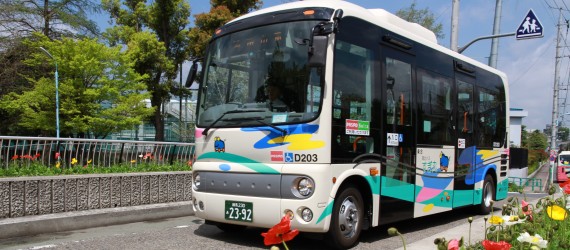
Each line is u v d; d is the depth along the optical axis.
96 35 29.89
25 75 26.06
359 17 6.36
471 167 9.23
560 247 4.08
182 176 9.40
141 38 28.06
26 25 27.83
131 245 6.05
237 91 6.21
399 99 6.98
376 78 6.50
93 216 7.35
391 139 6.70
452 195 8.45
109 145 9.15
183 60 31.34
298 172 5.41
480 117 9.75
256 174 5.73
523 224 4.37
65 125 23.14
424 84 7.71
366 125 6.19
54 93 22.86
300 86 5.63
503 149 10.89
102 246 5.95
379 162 6.39
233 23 6.73
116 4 31.25
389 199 6.59
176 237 6.64
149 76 27.72
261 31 6.22
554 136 35.69
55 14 28.50
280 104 5.72
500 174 10.71
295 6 6.21
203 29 28.34
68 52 22.77
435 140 7.90
